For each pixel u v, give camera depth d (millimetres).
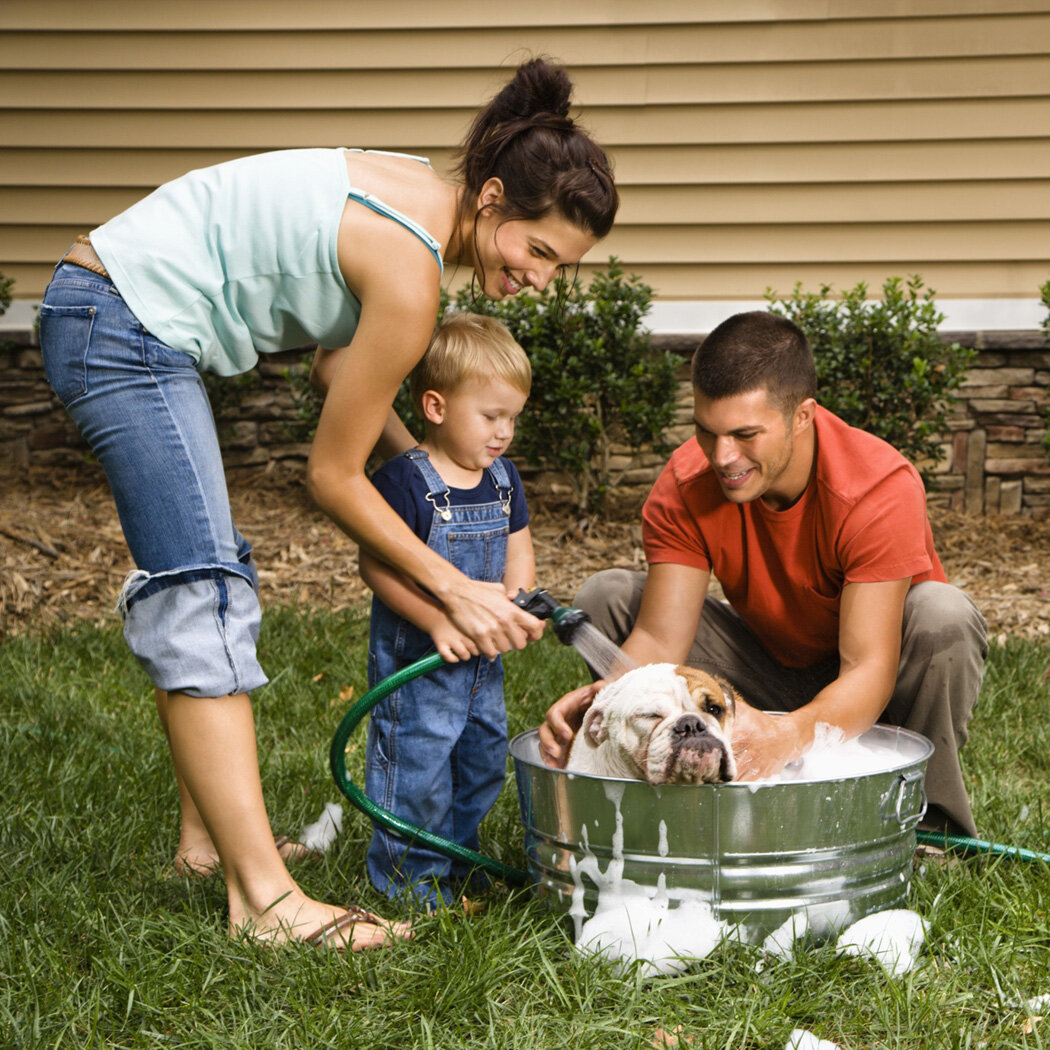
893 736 2697
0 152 7312
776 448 2586
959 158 6965
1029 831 3076
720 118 7039
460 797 2934
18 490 7234
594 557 6461
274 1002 2203
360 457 2465
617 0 6969
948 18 6836
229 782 2416
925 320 6602
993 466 7141
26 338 7449
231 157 7316
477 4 7027
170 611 2395
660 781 2199
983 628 2783
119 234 2406
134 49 7188
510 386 2715
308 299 2428
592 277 7215
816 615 2949
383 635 2756
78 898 2557
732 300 7191
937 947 2395
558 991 2176
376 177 2438
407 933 2449
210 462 2441
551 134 2402
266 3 7105
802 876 2248
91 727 3840
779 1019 2113
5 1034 2061
